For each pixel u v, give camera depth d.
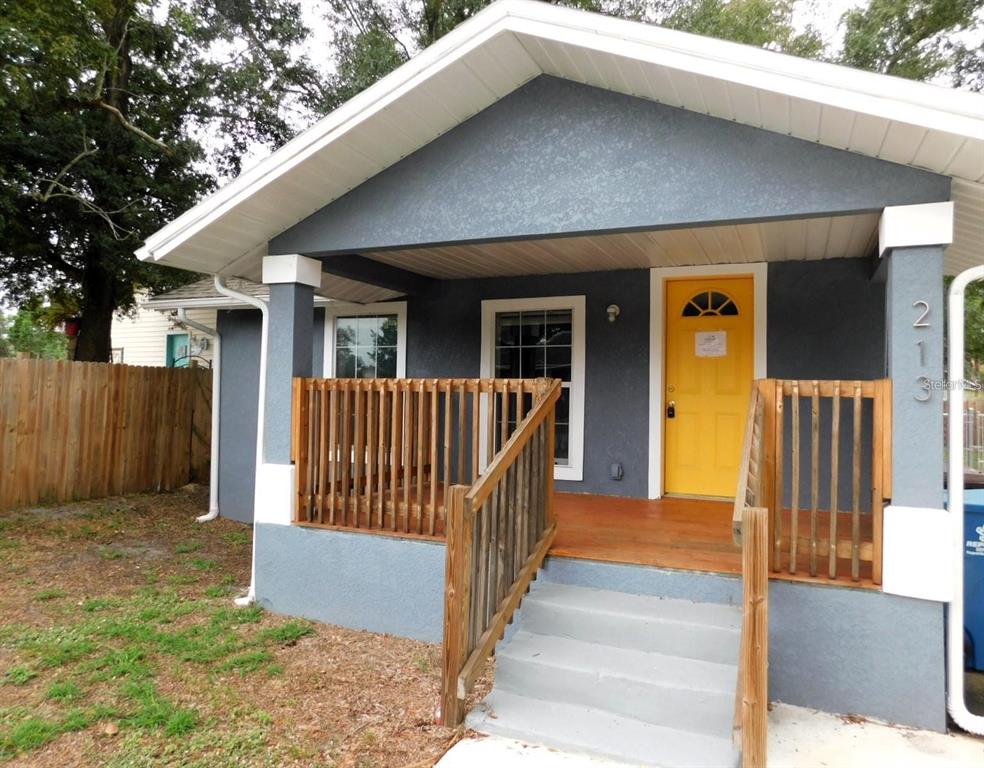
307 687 3.75
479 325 7.04
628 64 3.61
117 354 15.11
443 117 4.31
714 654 3.46
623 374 6.39
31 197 9.91
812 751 3.07
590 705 3.40
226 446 8.37
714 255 5.66
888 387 3.39
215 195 4.48
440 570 4.40
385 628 4.56
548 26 3.65
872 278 5.40
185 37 12.62
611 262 6.06
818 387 3.53
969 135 2.89
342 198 4.78
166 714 3.36
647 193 3.90
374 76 13.50
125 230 11.09
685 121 3.82
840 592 3.46
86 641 4.29
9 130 9.39
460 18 14.20
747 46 3.22
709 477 6.21
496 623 3.51
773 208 3.62
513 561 3.76
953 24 13.48
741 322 6.13
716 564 3.89
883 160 3.41
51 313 16.16
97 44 9.75
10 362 7.83
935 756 3.04
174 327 14.07
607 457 6.43
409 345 7.36
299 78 15.40
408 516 4.55
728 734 3.15
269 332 5.05
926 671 3.30
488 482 3.37
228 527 8.00
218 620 4.73
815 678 3.50
